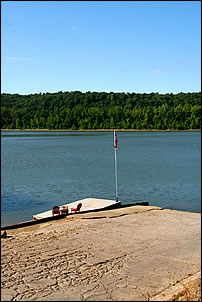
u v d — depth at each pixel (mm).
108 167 45375
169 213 17172
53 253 10031
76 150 76500
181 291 7145
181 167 44969
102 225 14242
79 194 27531
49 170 42781
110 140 115125
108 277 8172
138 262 9266
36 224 14836
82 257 9664
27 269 8680
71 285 7688
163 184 31688
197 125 171875
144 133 168875
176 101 196250
